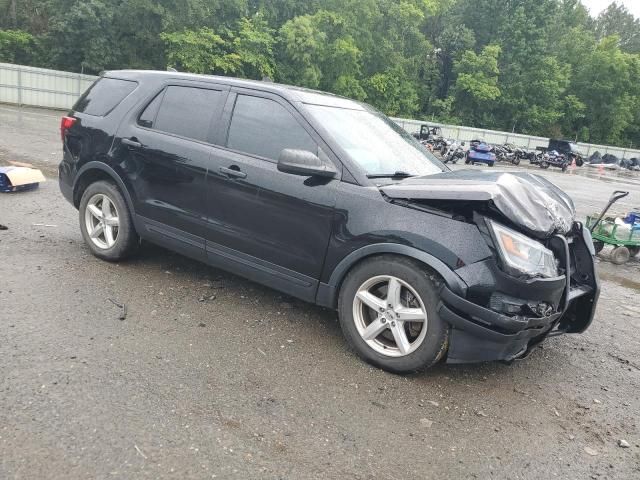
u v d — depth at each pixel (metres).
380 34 57.12
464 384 3.65
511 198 3.40
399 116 58.16
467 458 2.86
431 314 3.41
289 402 3.16
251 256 4.16
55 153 11.95
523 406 3.47
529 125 67.25
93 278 4.68
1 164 9.83
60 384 3.05
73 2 37.09
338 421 3.03
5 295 4.12
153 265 5.18
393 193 3.57
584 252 4.14
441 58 69.31
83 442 2.59
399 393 3.40
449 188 3.39
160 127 4.68
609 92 72.25
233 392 3.19
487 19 70.44
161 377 3.26
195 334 3.88
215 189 4.25
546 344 4.62
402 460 2.77
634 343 4.93
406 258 3.50
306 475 2.56
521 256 3.29
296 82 45.84
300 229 3.88
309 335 4.08
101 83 5.34
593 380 4.01
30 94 32.62
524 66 67.69
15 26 43.75
